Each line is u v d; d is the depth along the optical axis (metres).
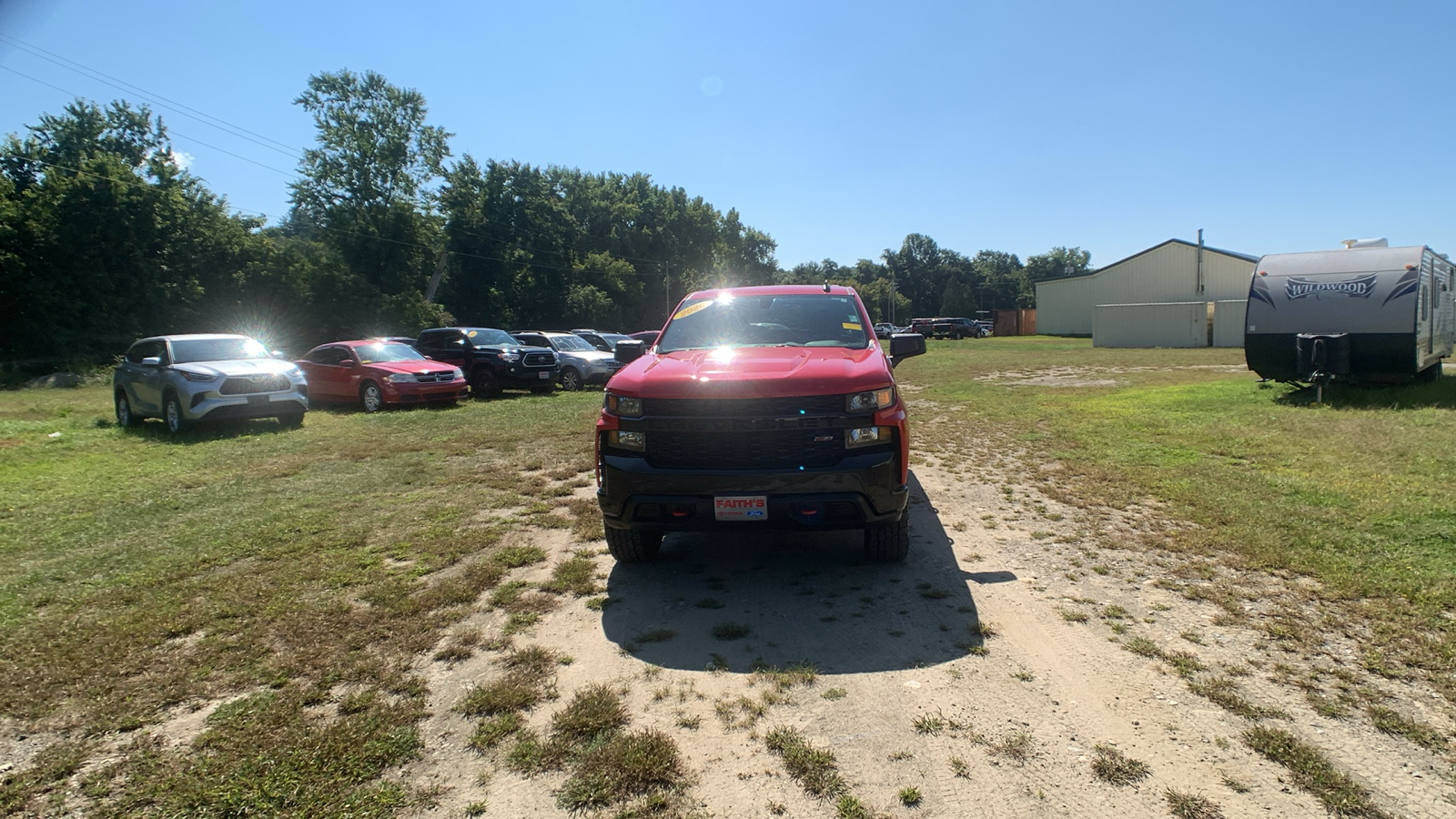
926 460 7.89
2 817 2.24
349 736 2.63
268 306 34.69
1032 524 5.32
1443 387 11.18
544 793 2.34
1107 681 2.98
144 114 39.03
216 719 2.80
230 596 4.09
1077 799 2.24
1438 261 11.83
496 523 5.71
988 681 3.02
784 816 2.20
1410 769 2.34
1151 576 4.16
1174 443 8.06
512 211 55.19
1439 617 3.39
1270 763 2.39
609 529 4.40
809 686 3.02
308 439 10.25
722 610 3.90
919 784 2.34
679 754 2.54
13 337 27.81
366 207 44.22
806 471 3.92
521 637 3.56
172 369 11.01
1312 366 10.55
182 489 7.04
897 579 4.30
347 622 3.71
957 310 109.50
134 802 2.31
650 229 71.62
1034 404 12.49
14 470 8.07
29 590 4.23
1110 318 38.16
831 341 5.17
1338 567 4.04
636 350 5.69
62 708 2.89
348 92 44.00
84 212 29.55
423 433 10.62
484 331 17.78
